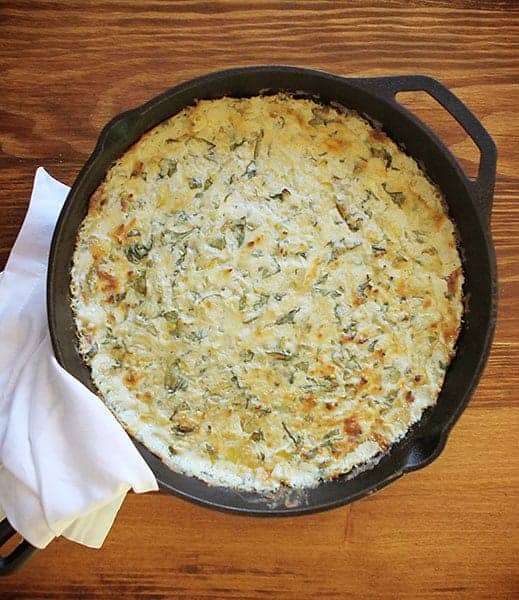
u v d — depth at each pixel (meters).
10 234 0.68
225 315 0.65
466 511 0.70
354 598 0.70
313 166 0.66
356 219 0.66
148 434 0.64
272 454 0.65
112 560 0.69
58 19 0.70
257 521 0.70
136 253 0.65
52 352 0.61
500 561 0.70
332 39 0.71
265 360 0.65
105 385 0.64
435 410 0.65
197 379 0.65
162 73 0.70
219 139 0.66
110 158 0.63
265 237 0.66
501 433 0.70
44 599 0.69
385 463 0.64
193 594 0.69
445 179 0.64
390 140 0.66
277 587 0.70
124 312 0.65
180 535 0.69
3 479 0.62
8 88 0.69
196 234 0.65
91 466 0.59
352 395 0.65
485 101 0.71
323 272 0.66
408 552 0.70
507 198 0.71
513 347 0.70
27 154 0.69
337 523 0.70
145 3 0.70
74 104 0.69
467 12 0.71
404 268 0.66
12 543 0.69
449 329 0.65
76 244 0.64
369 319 0.66
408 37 0.71
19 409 0.62
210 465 0.64
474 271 0.64
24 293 0.65
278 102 0.65
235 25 0.70
